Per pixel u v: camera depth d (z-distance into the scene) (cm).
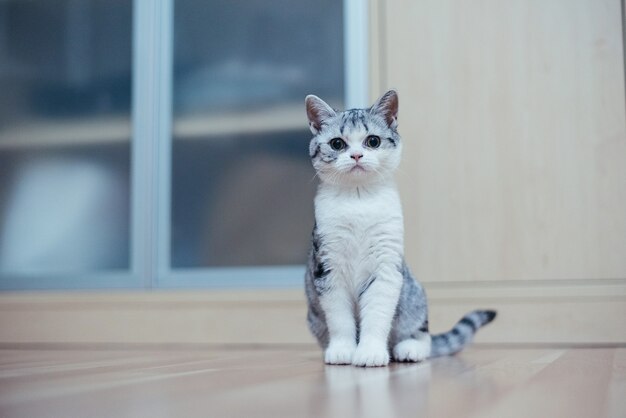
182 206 248
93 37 258
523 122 223
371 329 153
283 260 242
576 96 220
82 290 252
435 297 225
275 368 150
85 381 130
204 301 238
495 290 222
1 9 265
